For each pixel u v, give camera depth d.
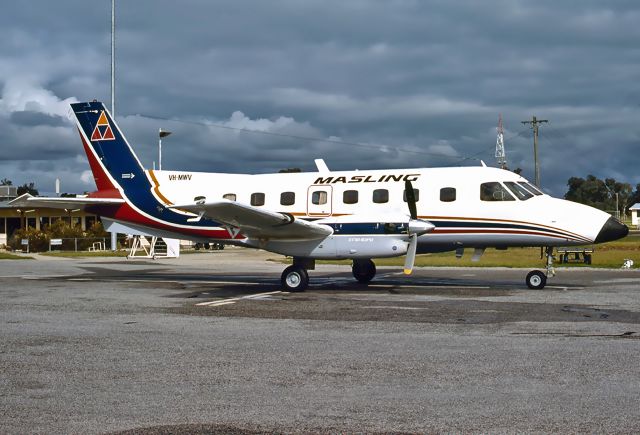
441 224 16.48
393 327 10.20
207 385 6.68
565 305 12.59
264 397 6.24
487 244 16.52
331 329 10.06
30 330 10.11
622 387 6.43
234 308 12.70
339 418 5.58
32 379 6.94
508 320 10.77
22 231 44.97
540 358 7.75
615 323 10.34
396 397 6.20
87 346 8.75
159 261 32.28
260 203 18.11
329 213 17.34
